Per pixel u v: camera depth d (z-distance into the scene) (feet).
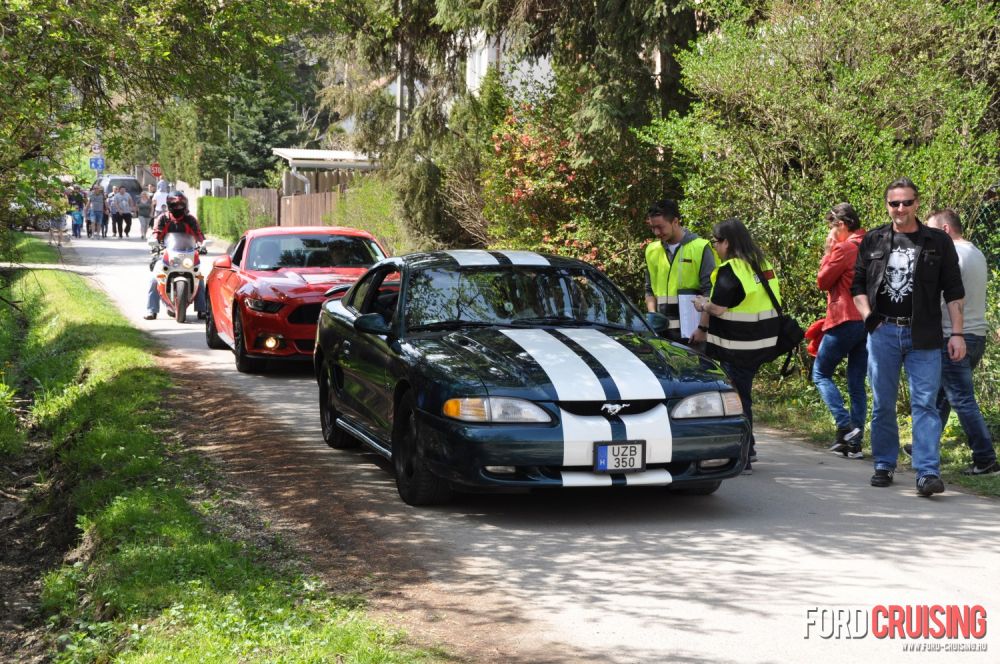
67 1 29.84
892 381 24.72
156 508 23.29
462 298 25.50
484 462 20.94
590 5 46.88
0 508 29.12
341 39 60.49
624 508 23.27
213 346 49.16
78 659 16.70
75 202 34.73
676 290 28.04
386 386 24.54
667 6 42.73
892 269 24.26
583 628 16.19
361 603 17.37
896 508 23.18
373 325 24.98
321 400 30.32
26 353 51.60
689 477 21.79
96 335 49.42
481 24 50.14
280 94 39.78
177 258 57.31
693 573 18.78
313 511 23.07
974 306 26.16
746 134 36.35
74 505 25.96
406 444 23.48
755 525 21.89
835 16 34.81
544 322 25.09
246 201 129.59
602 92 45.16
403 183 66.80
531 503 23.70
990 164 32.55
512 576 18.70
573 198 49.32
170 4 33.37
